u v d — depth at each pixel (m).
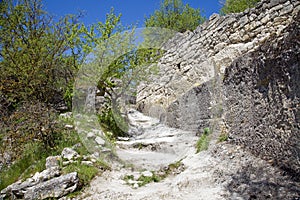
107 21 8.15
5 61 6.86
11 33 7.53
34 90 6.55
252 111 3.82
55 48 7.50
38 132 4.87
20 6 7.78
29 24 7.73
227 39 5.88
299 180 2.69
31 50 6.83
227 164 3.71
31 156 4.54
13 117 4.92
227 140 4.61
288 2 4.51
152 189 3.63
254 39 5.17
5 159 4.52
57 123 5.27
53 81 7.24
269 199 2.58
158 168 4.38
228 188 3.06
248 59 3.89
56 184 3.54
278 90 3.13
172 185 3.63
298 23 2.77
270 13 4.82
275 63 3.14
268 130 3.39
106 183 3.88
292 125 2.88
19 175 4.21
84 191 3.60
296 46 2.73
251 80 3.81
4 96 6.28
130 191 3.60
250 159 3.57
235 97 4.38
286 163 2.98
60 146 4.87
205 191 3.15
